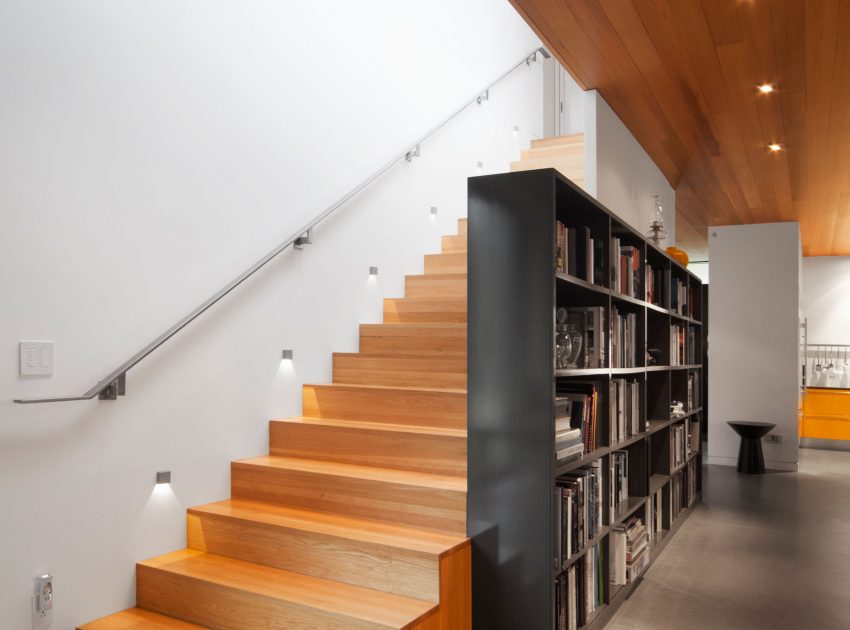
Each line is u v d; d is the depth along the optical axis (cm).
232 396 353
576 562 311
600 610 337
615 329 373
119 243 294
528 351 275
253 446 367
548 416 270
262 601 264
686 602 370
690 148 579
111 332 290
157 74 313
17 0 257
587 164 461
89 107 282
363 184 438
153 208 310
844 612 357
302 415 401
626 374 425
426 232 546
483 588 280
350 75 452
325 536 285
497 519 278
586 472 319
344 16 448
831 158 600
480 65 650
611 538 370
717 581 405
